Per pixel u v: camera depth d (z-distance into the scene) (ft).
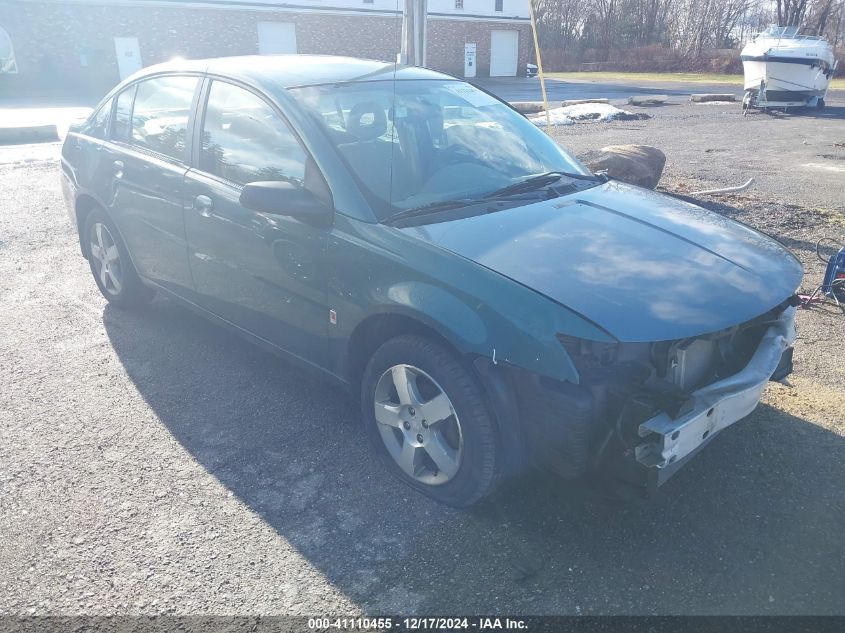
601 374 8.32
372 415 10.48
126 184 14.38
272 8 102.22
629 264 9.40
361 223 10.11
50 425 11.90
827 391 12.78
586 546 8.96
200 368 13.93
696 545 8.98
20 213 25.89
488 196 11.28
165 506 9.82
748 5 172.76
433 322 8.97
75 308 17.01
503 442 8.87
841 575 8.46
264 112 11.69
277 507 9.80
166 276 14.17
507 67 132.26
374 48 114.01
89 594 8.25
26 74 87.04
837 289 16.94
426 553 8.89
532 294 8.54
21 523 9.46
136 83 15.01
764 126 53.62
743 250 10.42
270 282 11.50
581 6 185.68
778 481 10.22
